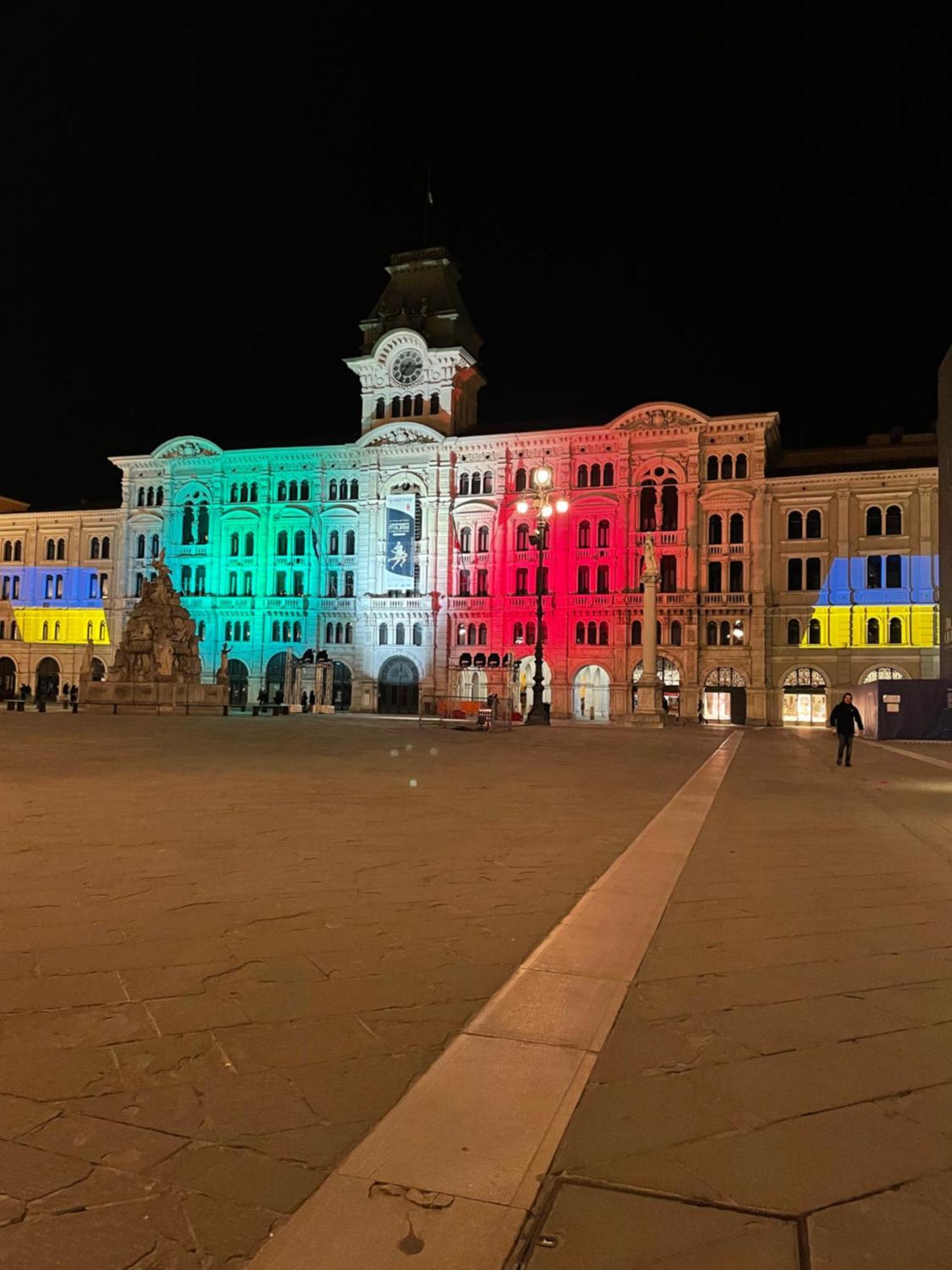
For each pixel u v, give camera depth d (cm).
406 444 8119
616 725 5975
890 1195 406
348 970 698
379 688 8150
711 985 678
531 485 7800
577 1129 460
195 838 1258
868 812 1703
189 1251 365
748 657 7131
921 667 6812
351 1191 404
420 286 8581
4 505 10200
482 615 7850
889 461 7419
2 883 971
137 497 8975
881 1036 584
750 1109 484
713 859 1179
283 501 8525
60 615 9156
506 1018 602
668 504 7475
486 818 1501
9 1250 365
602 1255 364
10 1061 531
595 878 1039
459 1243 370
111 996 637
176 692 6288
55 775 2064
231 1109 477
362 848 1202
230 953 737
